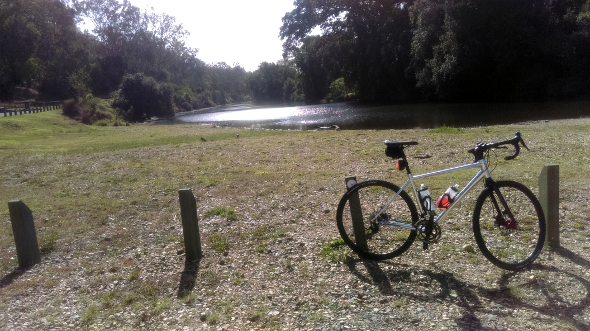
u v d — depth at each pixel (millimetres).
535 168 7223
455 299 3273
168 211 6422
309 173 8461
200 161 11180
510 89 35844
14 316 3432
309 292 3557
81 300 3678
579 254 3859
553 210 4004
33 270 4453
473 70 34500
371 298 3387
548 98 32531
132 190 8055
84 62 74750
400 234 4480
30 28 66125
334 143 13273
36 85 70125
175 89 86000
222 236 5051
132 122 49469
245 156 11570
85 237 5430
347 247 4426
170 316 3309
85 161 12531
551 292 3270
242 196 6949
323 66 55094
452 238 4438
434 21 35469
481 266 3805
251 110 56438
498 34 32156
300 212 5773
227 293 3645
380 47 46062
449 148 10648
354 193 4207
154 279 4016
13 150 16344
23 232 4500
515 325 2859
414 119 24531
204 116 49188
